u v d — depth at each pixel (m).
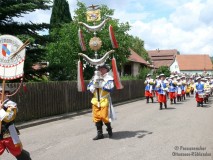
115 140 9.73
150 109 19.36
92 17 10.79
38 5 17.12
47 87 16.31
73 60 28.72
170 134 10.44
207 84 24.31
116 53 29.45
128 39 30.55
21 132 12.21
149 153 8.01
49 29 18.88
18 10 16.52
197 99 20.61
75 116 17.25
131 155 7.86
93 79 10.04
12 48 6.32
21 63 6.32
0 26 17.20
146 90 25.86
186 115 15.60
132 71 53.56
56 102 17.06
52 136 10.95
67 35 28.53
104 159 7.59
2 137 5.95
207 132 10.70
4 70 6.28
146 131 11.12
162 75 19.12
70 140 10.08
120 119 14.59
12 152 6.03
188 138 9.74
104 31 27.42
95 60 10.43
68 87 18.41
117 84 10.57
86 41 27.39
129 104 25.08
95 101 9.95
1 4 16.77
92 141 9.77
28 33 18.03
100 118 9.94
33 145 9.55
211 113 16.47
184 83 27.03
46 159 7.86
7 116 5.91
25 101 14.63
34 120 14.77
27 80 18.42
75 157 7.91
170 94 22.97
